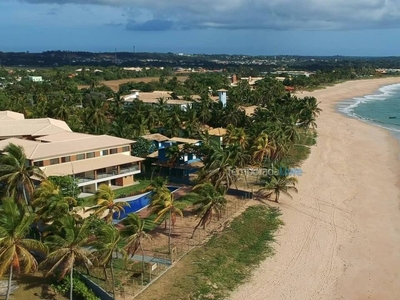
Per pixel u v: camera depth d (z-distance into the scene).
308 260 55.91
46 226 49.62
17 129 90.12
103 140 82.12
